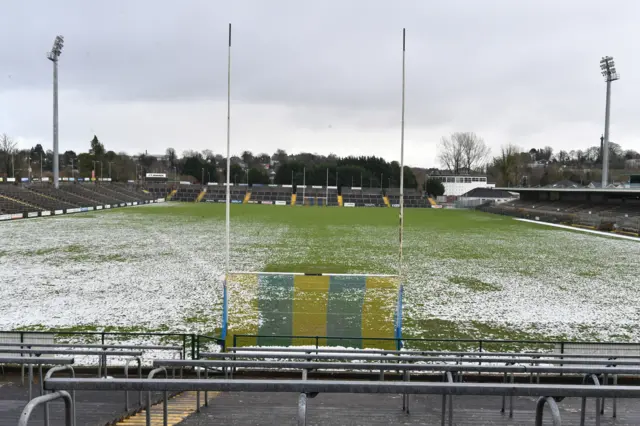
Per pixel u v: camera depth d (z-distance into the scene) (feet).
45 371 36.29
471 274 83.56
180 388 11.51
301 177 475.31
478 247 119.85
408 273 83.97
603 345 38.24
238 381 11.51
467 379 36.78
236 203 371.76
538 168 504.02
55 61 244.01
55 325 52.03
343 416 24.67
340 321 42.42
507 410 26.61
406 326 53.31
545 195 281.95
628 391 11.53
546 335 50.85
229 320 43.47
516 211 254.88
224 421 23.52
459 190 436.35
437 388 11.47
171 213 233.76
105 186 345.31
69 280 74.64
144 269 84.58
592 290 71.77
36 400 12.22
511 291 70.64
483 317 57.16
